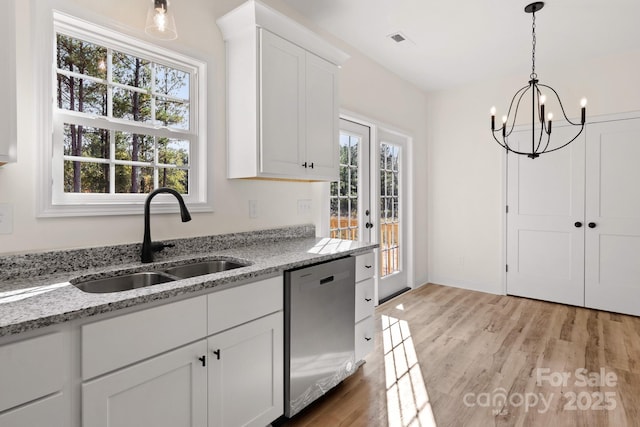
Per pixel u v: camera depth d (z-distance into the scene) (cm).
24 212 144
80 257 155
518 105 379
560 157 360
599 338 276
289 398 169
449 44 310
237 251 205
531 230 379
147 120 187
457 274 430
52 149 152
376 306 356
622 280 332
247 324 151
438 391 204
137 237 179
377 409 187
